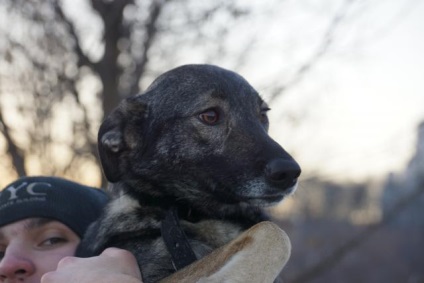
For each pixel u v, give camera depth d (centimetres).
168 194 76
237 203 76
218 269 63
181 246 70
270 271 63
